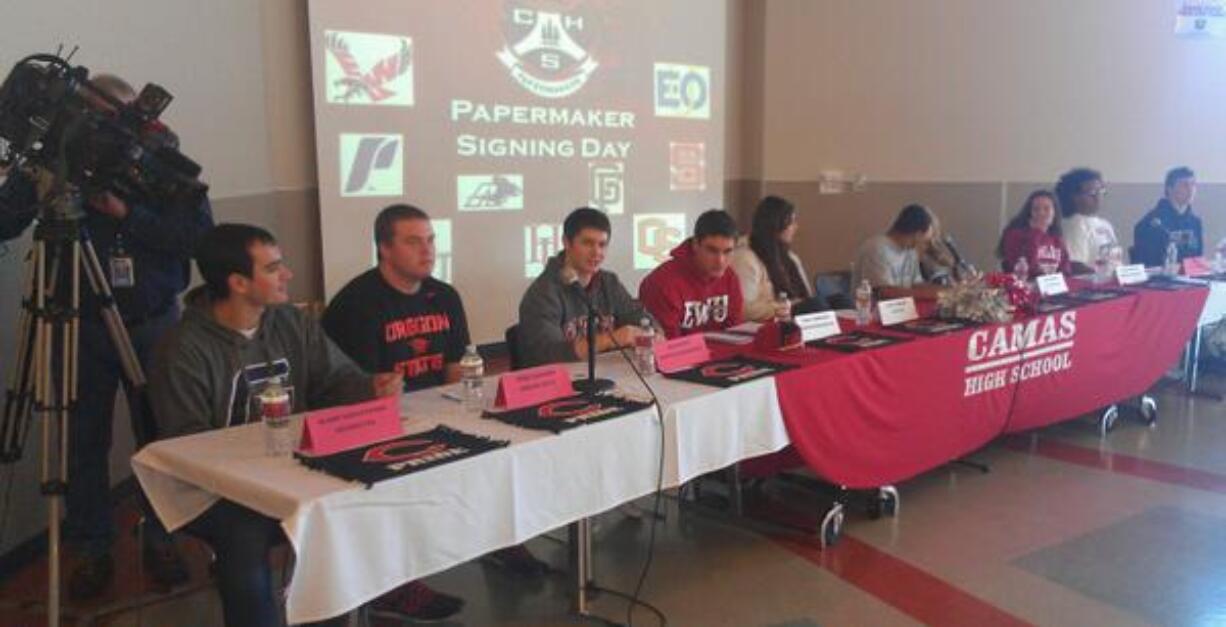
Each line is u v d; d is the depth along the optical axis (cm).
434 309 256
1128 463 354
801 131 658
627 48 586
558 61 554
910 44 630
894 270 414
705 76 628
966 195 639
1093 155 618
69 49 286
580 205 575
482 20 519
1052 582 253
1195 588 249
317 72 465
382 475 162
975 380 310
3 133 207
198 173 228
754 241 377
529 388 213
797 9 643
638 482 207
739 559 269
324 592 153
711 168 641
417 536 166
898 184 648
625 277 604
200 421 197
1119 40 602
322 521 151
